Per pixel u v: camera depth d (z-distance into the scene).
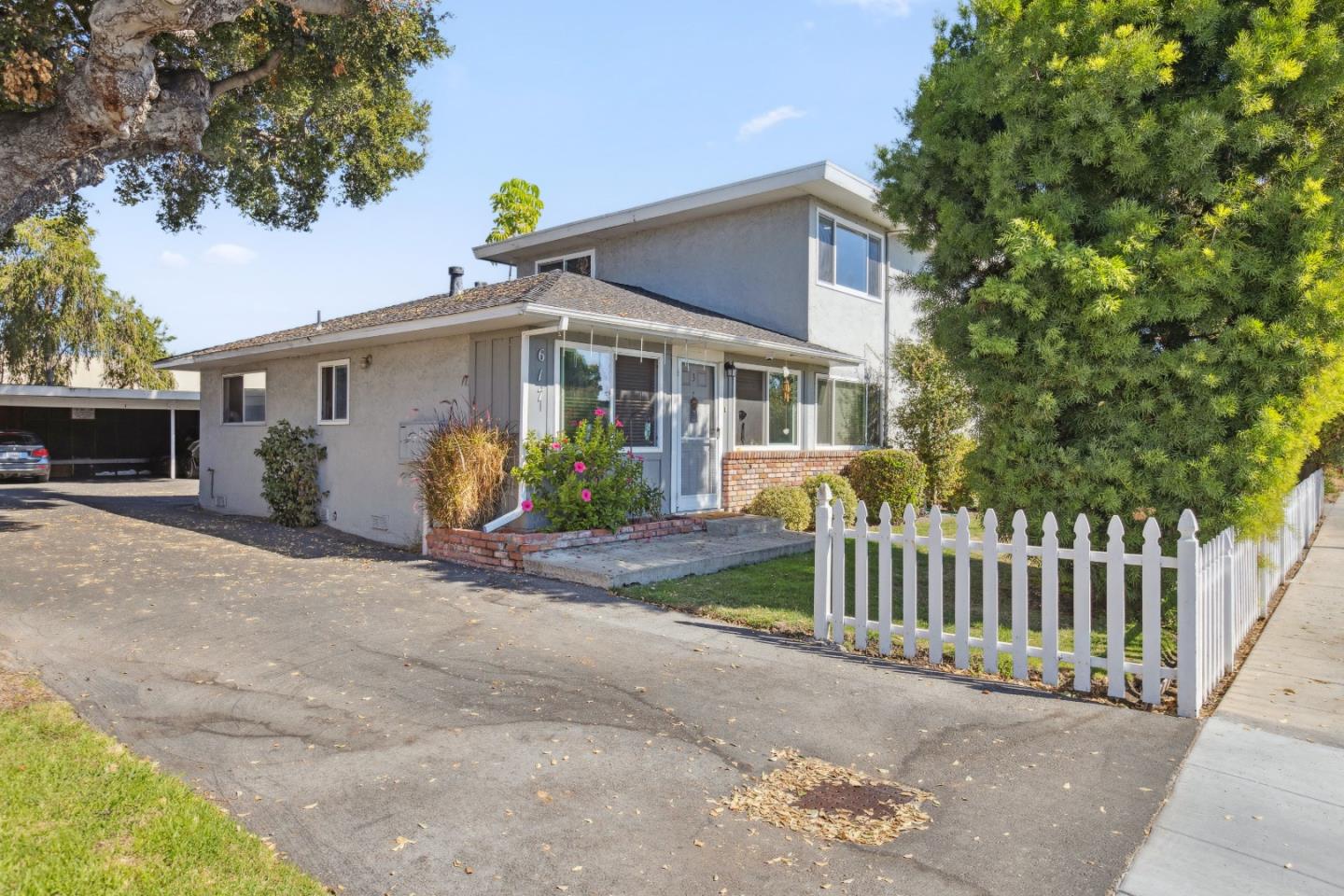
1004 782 3.75
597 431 10.20
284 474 13.27
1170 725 4.49
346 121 13.36
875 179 8.35
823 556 6.23
